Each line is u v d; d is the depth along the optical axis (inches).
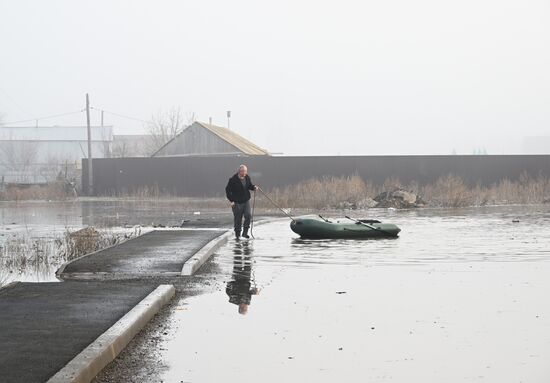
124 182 1962.4
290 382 250.1
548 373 258.1
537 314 358.3
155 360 278.7
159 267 520.1
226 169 1878.7
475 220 1055.6
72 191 1968.5
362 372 261.1
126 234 830.5
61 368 248.7
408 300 398.0
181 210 1350.9
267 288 442.6
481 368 265.1
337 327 331.9
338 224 776.9
